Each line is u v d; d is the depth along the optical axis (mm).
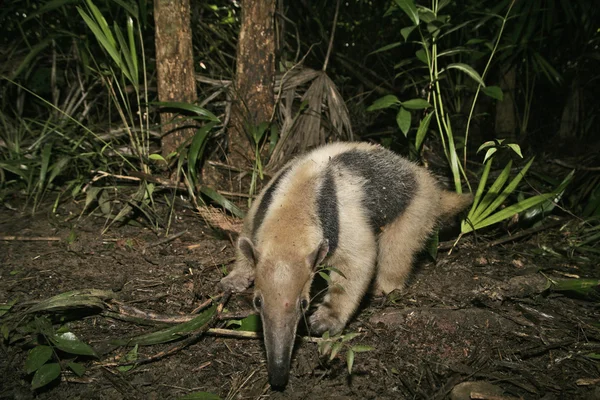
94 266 911
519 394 700
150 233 1021
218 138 1174
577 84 1427
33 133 1273
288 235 727
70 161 1161
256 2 1097
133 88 1262
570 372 736
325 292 904
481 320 817
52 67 1330
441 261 1003
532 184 1186
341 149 886
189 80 1087
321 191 782
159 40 1059
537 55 1352
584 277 950
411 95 1483
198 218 1072
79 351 703
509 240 1051
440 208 980
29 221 1052
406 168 917
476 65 1409
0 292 836
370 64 1708
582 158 1266
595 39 1364
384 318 817
